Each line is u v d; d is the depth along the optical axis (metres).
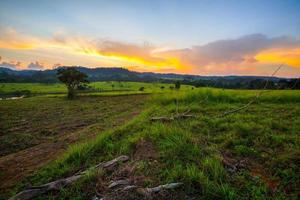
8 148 10.28
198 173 4.28
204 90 17.33
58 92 76.25
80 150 6.55
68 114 21.80
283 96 16.09
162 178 4.48
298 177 4.34
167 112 12.39
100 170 4.98
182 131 7.05
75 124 15.59
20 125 16.27
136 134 7.91
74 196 4.34
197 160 5.04
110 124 13.18
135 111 19.72
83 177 4.87
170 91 20.25
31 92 75.06
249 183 4.19
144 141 6.80
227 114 10.77
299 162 4.92
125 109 23.33
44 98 48.62
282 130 7.70
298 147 5.64
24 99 46.97
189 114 11.34
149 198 3.69
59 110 25.84
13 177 6.37
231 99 15.97
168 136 6.73
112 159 5.96
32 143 10.93
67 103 35.53
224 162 5.00
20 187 5.43
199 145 5.96
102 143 7.23
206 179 4.07
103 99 42.34
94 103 34.25
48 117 20.14
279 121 8.91
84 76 46.50
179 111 12.37
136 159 5.59
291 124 8.47
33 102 38.97
